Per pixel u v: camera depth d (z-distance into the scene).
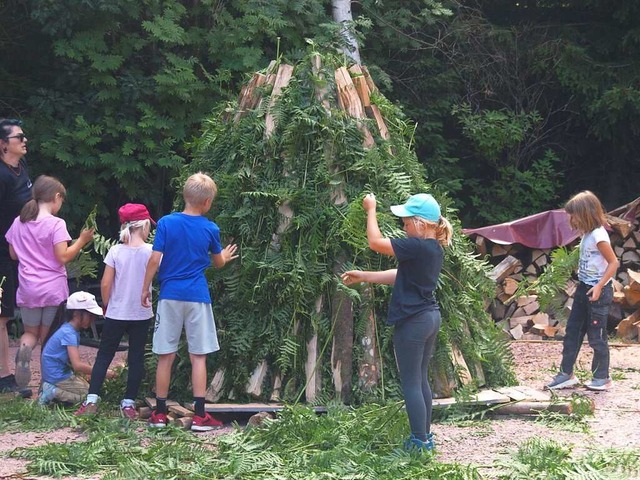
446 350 6.31
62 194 6.96
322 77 6.60
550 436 5.54
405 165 6.79
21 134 7.14
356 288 6.24
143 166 12.27
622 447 5.24
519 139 14.09
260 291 6.27
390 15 13.79
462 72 14.57
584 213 6.95
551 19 15.13
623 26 14.47
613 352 8.79
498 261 10.62
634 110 13.98
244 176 6.45
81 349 9.61
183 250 5.84
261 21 12.04
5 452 5.21
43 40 12.41
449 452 5.15
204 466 4.74
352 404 6.04
